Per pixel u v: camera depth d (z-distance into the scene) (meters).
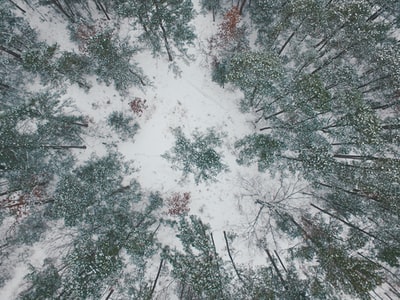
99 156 25.03
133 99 25.42
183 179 25.19
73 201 22.66
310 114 24.06
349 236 24.17
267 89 24.02
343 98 22.83
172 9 24.11
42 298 21.61
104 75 25.06
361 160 23.62
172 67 25.84
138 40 25.62
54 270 22.84
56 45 24.98
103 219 24.05
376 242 23.69
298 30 24.86
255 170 25.47
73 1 25.67
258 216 25.25
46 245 24.12
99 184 24.11
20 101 24.73
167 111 25.52
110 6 25.78
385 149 22.94
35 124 23.27
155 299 23.34
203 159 25.05
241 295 21.64
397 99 24.36
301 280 23.19
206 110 25.67
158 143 25.31
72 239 23.94
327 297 22.39
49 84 25.12
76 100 25.16
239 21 26.12
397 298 24.70
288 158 24.83
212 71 25.78
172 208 24.81
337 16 22.56
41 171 23.91
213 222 25.12
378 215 23.83
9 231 24.08
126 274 23.53
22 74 24.95
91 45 23.20
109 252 21.33
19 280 23.66
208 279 20.88
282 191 25.47
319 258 22.61
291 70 25.89
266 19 25.94
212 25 26.25
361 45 23.98
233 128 25.67
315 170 24.14
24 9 25.47
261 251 24.88
